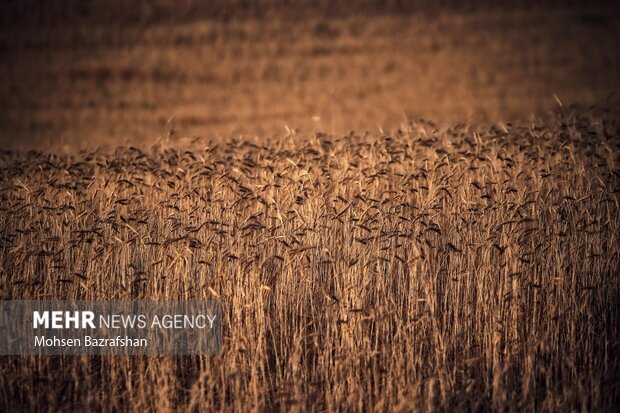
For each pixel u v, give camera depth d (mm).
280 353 30297
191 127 94312
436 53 127875
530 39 131250
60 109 109062
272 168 36750
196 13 152500
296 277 31906
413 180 37406
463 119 89750
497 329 27984
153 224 33875
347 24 144250
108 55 134000
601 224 32906
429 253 31781
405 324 30172
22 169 39094
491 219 32750
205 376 28391
